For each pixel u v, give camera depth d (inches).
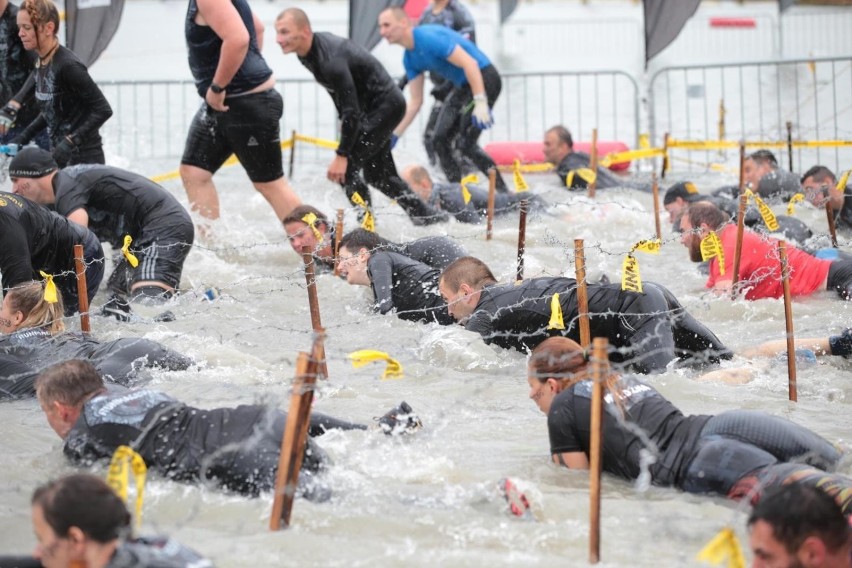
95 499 386.9
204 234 1159.6
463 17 1647.4
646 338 727.7
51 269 868.6
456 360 761.6
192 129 1146.7
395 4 1627.7
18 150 1156.5
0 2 1211.9
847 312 883.4
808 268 928.9
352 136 1203.2
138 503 428.8
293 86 2498.8
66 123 1111.6
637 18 3385.8
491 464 568.1
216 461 521.3
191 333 837.8
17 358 709.9
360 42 1635.1
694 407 661.3
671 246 1201.4
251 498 514.0
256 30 1176.2
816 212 1315.2
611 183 1512.1
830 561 402.0
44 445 604.1
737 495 507.8
